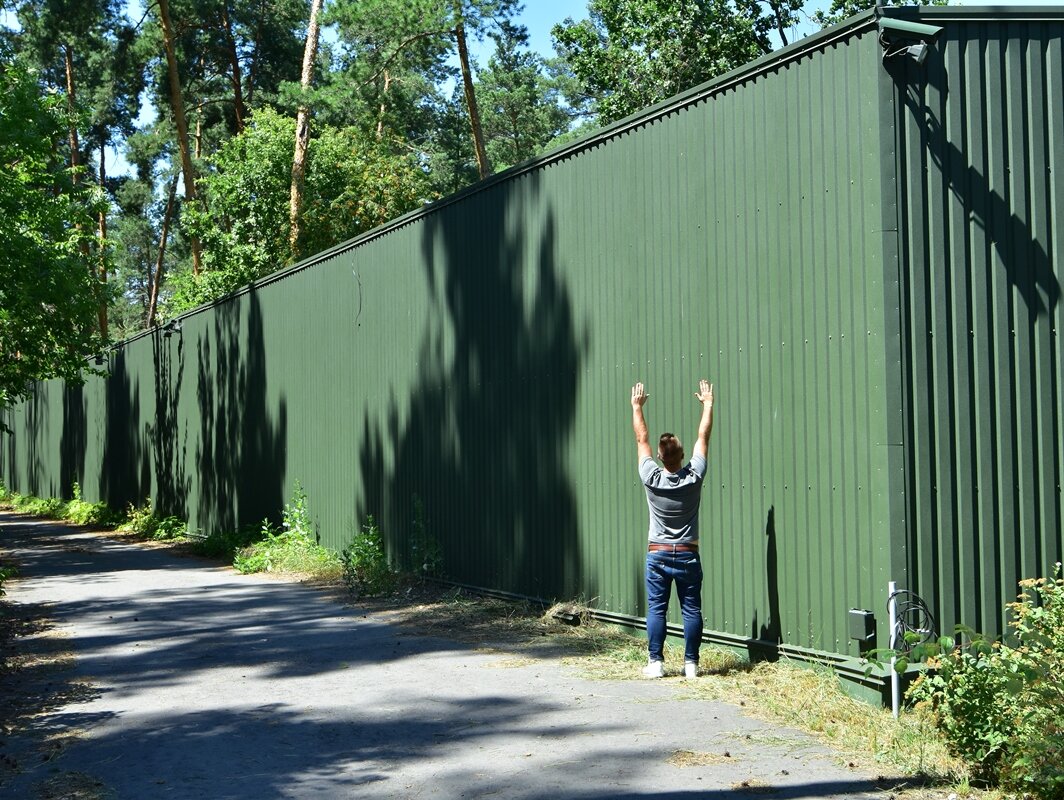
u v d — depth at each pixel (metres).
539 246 11.26
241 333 21.22
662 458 8.21
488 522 12.28
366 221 30.92
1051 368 7.47
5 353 23.06
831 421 7.69
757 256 8.38
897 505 7.18
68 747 6.80
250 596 13.61
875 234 7.31
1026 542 7.36
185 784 5.97
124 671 9.09
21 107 21.66
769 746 6.28
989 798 5.39
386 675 8.61
